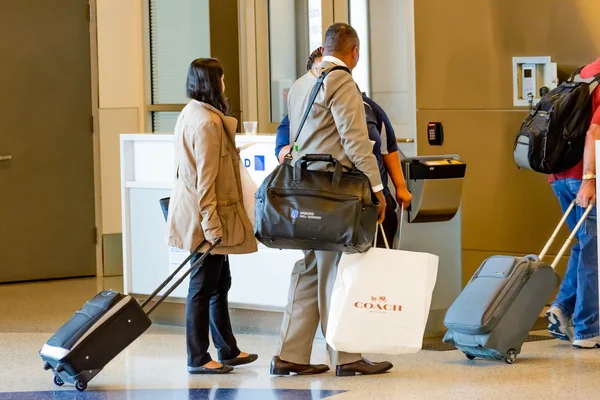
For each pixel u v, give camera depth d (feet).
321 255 21.63
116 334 21.93
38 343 27.48
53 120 38.70
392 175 23.88
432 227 26.73
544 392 20.65
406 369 23.24
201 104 22.80
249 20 40.19
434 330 27.12
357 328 20.97
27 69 38.19
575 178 25.54
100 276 39.86
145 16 39.88
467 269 32.55
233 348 24.14
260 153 27.78
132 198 30.04
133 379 23.18
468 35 31.89
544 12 31.01
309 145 21.42
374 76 35.40
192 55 39.47
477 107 31.99
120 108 39.70
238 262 28.43
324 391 21.22
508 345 23.36
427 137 32.37
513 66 31.45
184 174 22.74
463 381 21.83
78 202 39.37
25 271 38.70
